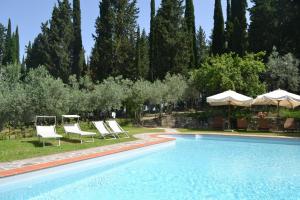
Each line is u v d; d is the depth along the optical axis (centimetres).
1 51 6281
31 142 1262
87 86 3697
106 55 4297
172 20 4344
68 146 1194
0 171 741
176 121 2841
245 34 3859
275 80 3067
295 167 1014
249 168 996
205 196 680
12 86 2095
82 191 717
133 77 4441
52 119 2106
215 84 2888
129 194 695
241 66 2820
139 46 4888
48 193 694
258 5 3819
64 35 4791
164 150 1417
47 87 1844
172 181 819
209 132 2102
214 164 1064
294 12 3481
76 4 4869
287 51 3522
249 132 2091
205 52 5822
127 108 3088
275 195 688
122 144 1325
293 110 2506
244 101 2153
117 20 4491
